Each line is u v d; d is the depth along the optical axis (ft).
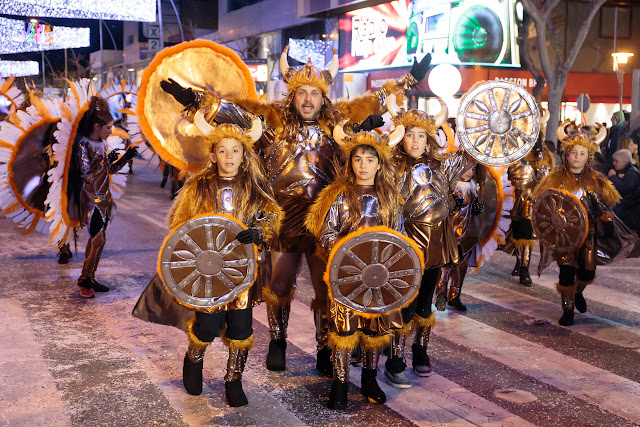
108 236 36.99
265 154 16.44
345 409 14.76
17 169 26.68
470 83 83.25
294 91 16.24
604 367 17.63
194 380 15.37
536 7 63.57
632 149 38.27
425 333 16.89
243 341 14.62
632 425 14.12
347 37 107.86
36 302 23.65
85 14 61.87
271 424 13.97
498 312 22.93
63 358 17.88
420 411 14.71
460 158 17.42
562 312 22.97
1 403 14.85
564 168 21.81
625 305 23.93
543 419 14.37
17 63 93.97
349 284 13.87
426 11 88.58
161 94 17.87
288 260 16.53
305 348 18.90
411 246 13.83
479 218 22.11
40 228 27.94
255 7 143.33
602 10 87.86
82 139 23.91
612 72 89.35
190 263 13.80
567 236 21.03
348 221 14.25
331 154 16.44
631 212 34.55
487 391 15.93
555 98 64.03
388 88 17.38
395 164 15.88
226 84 18.65
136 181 69.82
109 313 22.35
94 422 13.96
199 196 14.39
